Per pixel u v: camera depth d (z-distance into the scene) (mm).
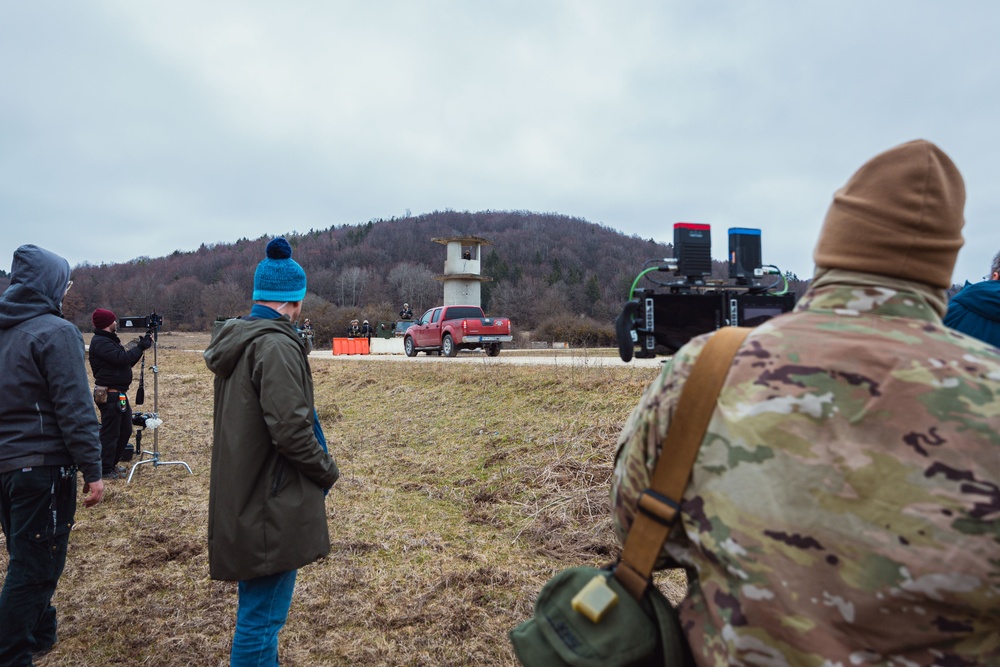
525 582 3916
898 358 864
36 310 2957
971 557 763
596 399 7348
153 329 7207
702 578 938
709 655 908
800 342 933
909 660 792
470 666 3068
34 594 2875
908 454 807
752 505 868
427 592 3803
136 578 4137
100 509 5621
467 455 6719
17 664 2861
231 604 3766
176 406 12211
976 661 779
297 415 2391
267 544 2408
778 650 829
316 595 3818
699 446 955
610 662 971
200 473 6961
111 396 6613
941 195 946
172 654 3238
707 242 2182
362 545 4551
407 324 35938
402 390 10547
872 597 792
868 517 804
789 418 870
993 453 792
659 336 2039
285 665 3109
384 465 6859
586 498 5023
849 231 975
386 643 3275
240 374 2467
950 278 970
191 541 4770
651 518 997
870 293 943
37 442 2877
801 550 830
